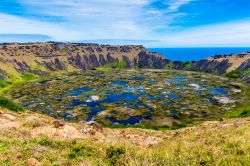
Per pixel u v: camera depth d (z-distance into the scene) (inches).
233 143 708.0
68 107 4598.9
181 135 1290.6
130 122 3700.8
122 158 649.6
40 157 677.9
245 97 5305.1
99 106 4594.0
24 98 5482.3
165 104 4724.4
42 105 4808.1
